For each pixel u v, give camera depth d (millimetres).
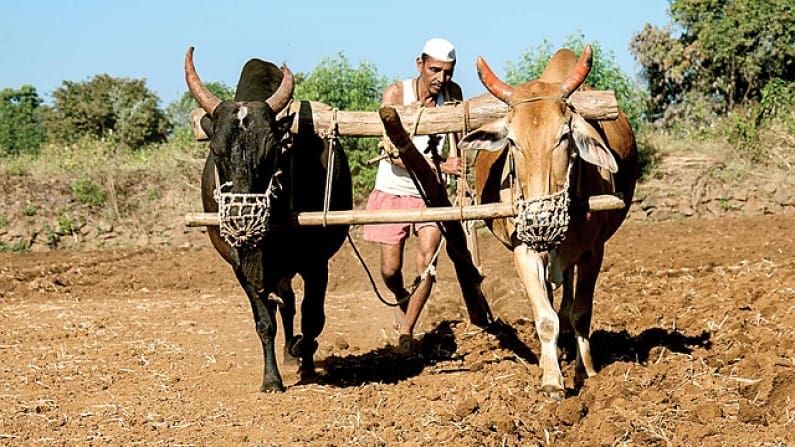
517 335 8711
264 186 5980
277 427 5953
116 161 22875
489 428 5648
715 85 33844
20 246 20641
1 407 6633
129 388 7242
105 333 9969
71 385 7395
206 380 7500
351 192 7762
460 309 10148
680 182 21922
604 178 6520
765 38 32344
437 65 7488
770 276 10719
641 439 5289
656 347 7441
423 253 7977
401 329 8211
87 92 48500
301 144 6863
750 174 22109
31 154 26328
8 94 62844
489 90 5984
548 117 5719
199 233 21484
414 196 7926
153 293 14141
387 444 5547
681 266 13383
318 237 7098
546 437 5535
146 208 21656
